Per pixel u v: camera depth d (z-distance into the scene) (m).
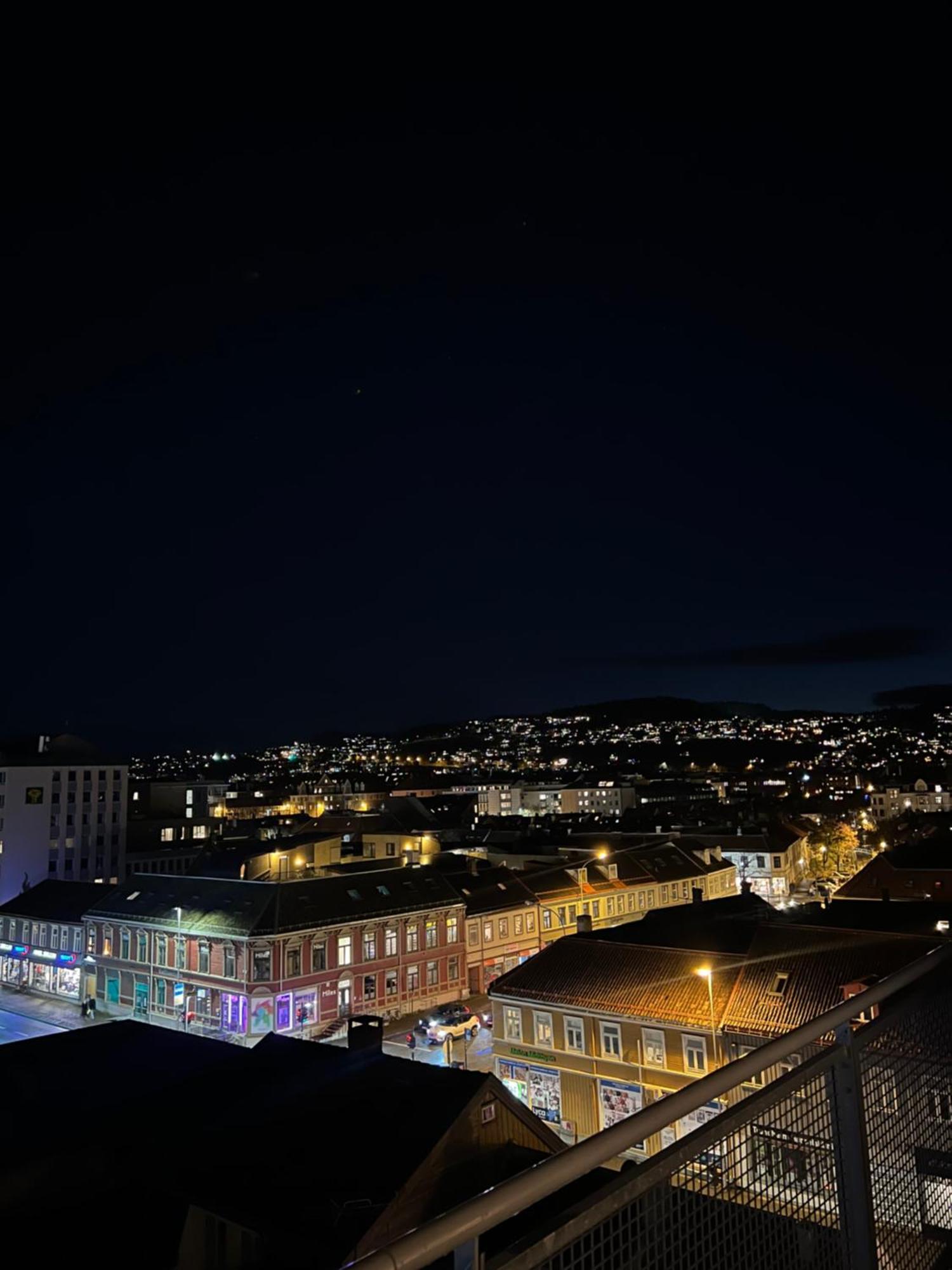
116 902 65.31
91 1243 18.98
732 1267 3.38
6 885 95.38
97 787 103.56
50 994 68.25
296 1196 19.97
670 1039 37.12
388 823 105.50
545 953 44.59
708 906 54.47
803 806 177.62
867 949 36.81
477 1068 49.69
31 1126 23.70
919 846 71.75
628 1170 3.15
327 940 56.75
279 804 195.75
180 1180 20.80
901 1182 4.46
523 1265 2.64
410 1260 2.20
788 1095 3.91
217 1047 30.05
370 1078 25.52
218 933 55.84
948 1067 5.21
